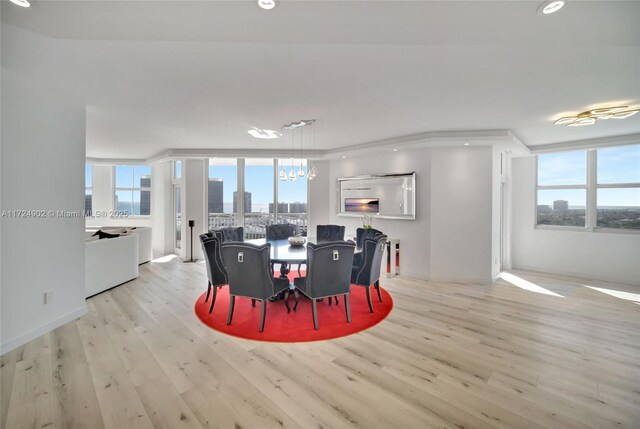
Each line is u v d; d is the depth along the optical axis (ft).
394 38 6.50
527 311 12.23
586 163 18.37
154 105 11.46
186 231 22.63
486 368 7.97
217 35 6.39
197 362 8.17
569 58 7.68
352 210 20.72
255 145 18.98
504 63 7.99
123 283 15.98
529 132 15.43
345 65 8.14
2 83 8.38
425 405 6.49
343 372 7.75
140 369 7.79
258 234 25.59
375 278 12.76
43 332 9.65
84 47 7.27
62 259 10.34
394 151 18.39
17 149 8.80
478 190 16.34
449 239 16.70
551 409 6.40
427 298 13.83
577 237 18.25
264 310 10.14
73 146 10.62
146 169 28.50
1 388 6.91
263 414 6.19
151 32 6.30
